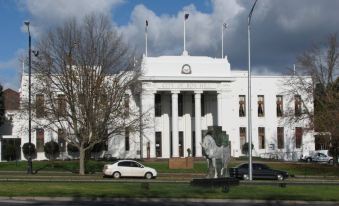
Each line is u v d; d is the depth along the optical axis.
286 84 78.44
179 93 85.62
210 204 25.98
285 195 29.11
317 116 61.03
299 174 57.75
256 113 88.62
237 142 87.62
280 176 49.22
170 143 86.94
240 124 87.94
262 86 89.31
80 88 53.84
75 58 54.38
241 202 27.38
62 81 54.12
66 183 35.50
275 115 89.00
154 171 48.94
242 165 49.34
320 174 57.88
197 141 84.56
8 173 54.78
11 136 79.31
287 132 88.50
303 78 74.25
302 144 87.50
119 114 54.94
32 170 58.12
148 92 81.94
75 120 54.09
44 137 80.62
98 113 53.62
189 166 62.03
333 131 58.34
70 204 24.94
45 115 54.91
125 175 48.41
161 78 82.56
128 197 27.69
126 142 83.50
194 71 84.88
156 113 87.00
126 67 56.78
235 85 88.12
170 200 27.62
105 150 82.88
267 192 30.28
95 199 27.47
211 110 88.75
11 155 78.44
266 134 88.62
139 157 82.88
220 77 84.69
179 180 43.25
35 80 60.41
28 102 55.31
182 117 88.06
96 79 54.09
